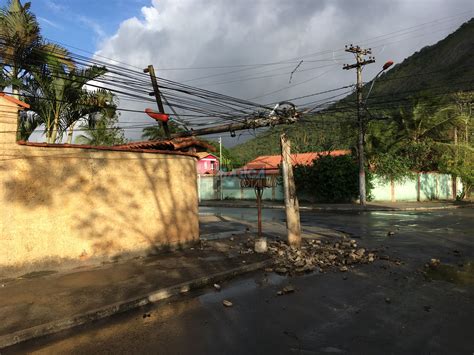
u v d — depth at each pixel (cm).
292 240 1014
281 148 1048
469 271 775
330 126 2870
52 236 762
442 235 1240
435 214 1977
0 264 692
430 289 650
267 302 594
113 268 789
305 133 5225
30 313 529
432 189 3088
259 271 796
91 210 827
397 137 3141
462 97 2928
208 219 1839
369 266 820
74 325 512
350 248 1012
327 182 2741
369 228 1435
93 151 835
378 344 435
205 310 563
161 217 971
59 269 768
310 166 2855
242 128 1373
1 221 696
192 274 732
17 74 1240
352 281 706
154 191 960
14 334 461
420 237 1202
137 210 916
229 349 430
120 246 875
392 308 557
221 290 666
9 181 707
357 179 2702
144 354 424
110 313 550
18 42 1140
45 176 755
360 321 507
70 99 1381
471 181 3000
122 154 891
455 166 2975
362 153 2336
